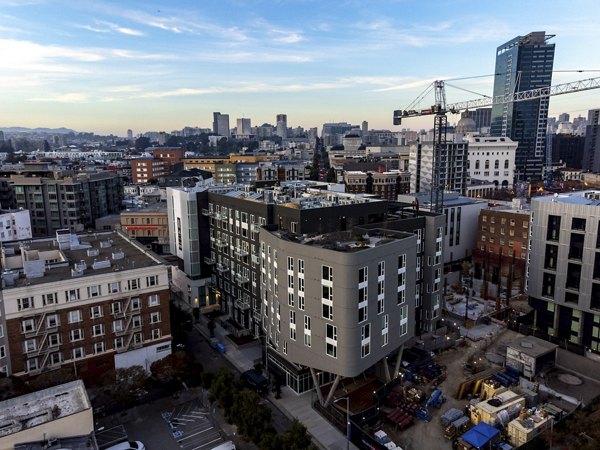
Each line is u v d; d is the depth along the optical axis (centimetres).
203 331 9719
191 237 10806
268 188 11425
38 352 6762
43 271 7288
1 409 4609
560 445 5825
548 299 9094
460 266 13988
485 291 11588
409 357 8106
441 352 8631
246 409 5559
